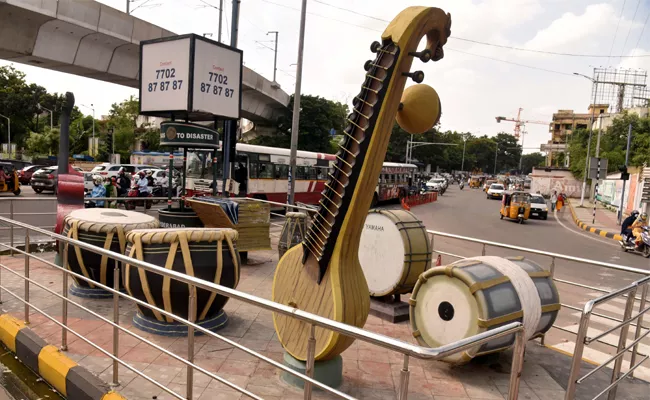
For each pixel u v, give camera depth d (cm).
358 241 388
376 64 364
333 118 4812
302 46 1394
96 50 1900
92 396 373
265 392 385
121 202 1819
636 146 4325
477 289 425
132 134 5719
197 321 513
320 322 252
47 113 6519
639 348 612
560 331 673
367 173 366
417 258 607
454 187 7169
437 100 389
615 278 1108
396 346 223
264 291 700
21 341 473
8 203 1812
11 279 691
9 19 1552
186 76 792
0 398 407
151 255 486
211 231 508
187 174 1964
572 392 321
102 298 617
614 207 3556
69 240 419
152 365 427
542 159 16188
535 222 2678
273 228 1366
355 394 393
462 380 437
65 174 777
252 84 3291
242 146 1923
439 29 376
